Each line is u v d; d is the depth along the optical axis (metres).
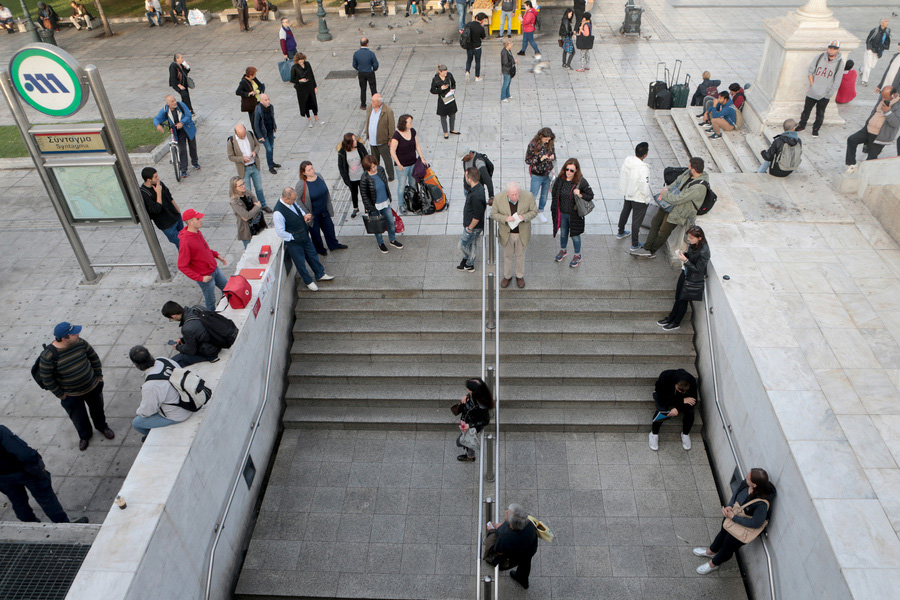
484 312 8.79
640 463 8.34
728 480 7.73
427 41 20.48
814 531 5.55
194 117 15.31
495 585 6.45
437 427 8.83
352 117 15.28
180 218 10.36
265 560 7.43
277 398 8.89
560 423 8.66
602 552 7.36
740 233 9.13
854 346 7.20
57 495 7.25
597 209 11.16
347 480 8.27
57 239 11.64
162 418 6.31
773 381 6.74
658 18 21.94
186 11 24.08
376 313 9.52
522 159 12.83
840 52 11.63
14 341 9.26
